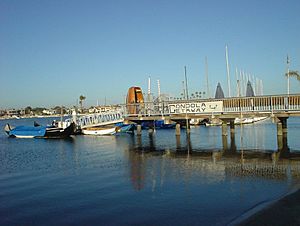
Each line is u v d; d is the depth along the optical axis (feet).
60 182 71.10
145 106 159.74
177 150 114.21
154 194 58.34
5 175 80.69
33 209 53.06
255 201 51.93
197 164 85.66
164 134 180.75
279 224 41.50
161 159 96.02
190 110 141.38
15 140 186.29
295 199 50.65
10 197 60.44
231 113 129.80
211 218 45.60
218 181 65.67
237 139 140.56
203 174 72.79
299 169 74.43
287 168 76.07
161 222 45.09
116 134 190.19
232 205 50.55
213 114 134.51
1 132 284.00
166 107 149.59
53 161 100.78
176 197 55.93
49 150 130.11
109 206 52.85
